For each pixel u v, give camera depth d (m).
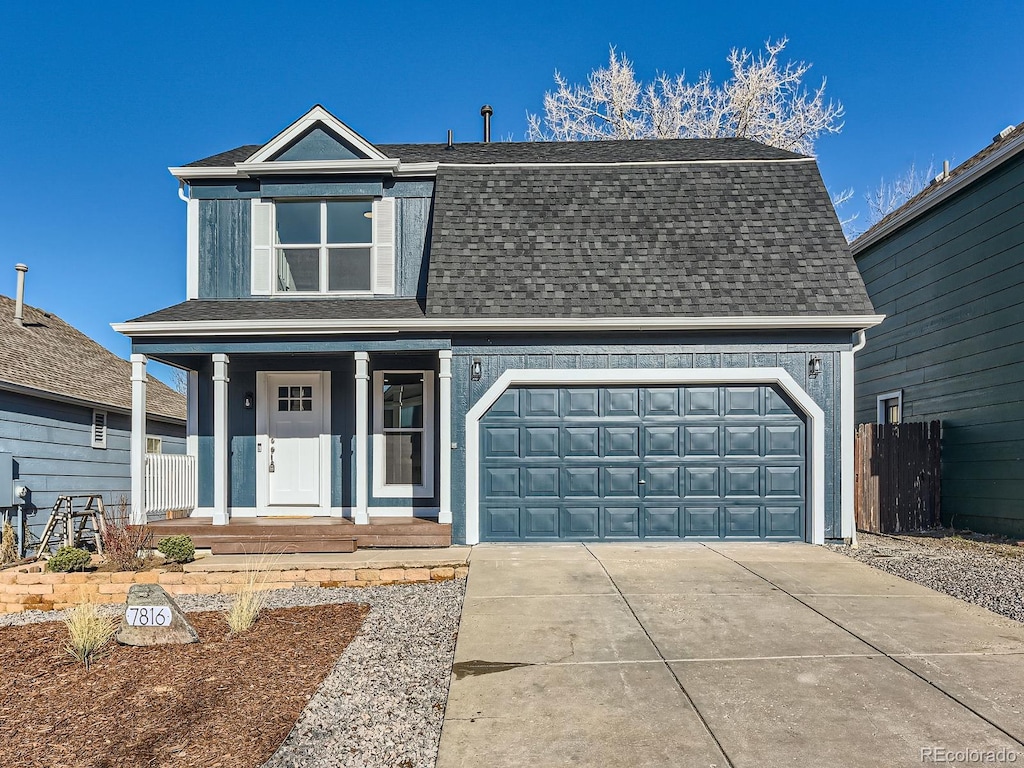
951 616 6.30
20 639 6.12
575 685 4.82
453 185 11.09
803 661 5.22
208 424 10.98
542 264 10.21
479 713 4.39
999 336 10.54
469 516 9.73
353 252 11.23
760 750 3.89
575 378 9.84
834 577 7.72
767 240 10.49
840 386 9.82
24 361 13.18
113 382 15.77
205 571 8.30
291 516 10.81
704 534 9.88
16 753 3.84
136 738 4.01
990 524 10.73
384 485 10.80
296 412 11.02
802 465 9.91
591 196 11.12
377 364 10.85
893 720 4.23
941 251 12.07
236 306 10.62
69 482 13.24
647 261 10.26
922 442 11.86
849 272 10.05
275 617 6.56
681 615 6.36
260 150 10.84
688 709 4.43
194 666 5.17
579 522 9.88
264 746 3.92
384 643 5.72
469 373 9.84
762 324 9.55
